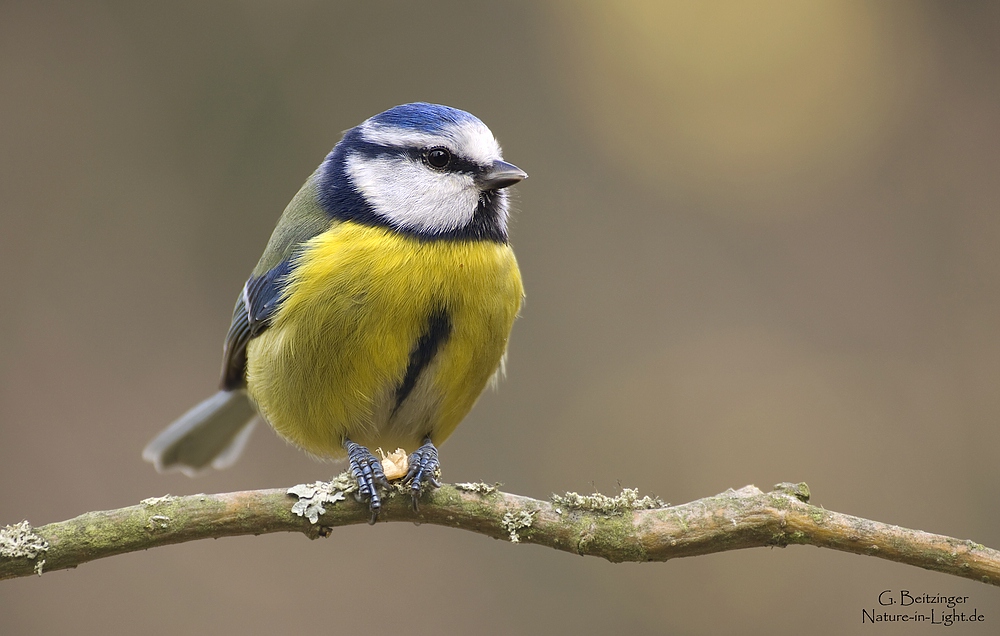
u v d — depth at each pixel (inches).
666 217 485.1
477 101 501.0
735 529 218.2
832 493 414.9
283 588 402.0
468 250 269.7
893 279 457.4
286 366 274.5
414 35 497.4
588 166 496.1
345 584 403.9
